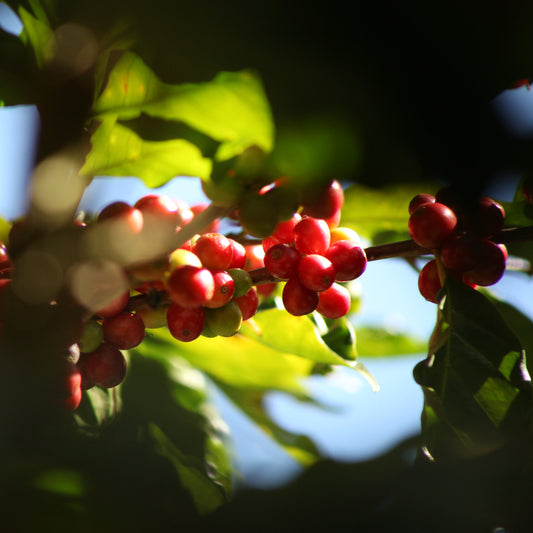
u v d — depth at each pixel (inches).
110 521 36.9
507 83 35.0
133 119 37.7
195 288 37.1
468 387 37.9
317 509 35.7
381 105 35.1
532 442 37.4
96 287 37.2
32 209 37.2
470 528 36.2
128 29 36.8
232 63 36.1
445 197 38.1
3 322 37.0
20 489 36.9
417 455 36.5
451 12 35.0
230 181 36.7
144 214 37.2
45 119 37.3
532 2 35.0
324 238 37.9
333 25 35.4
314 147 35.6
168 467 40.3
